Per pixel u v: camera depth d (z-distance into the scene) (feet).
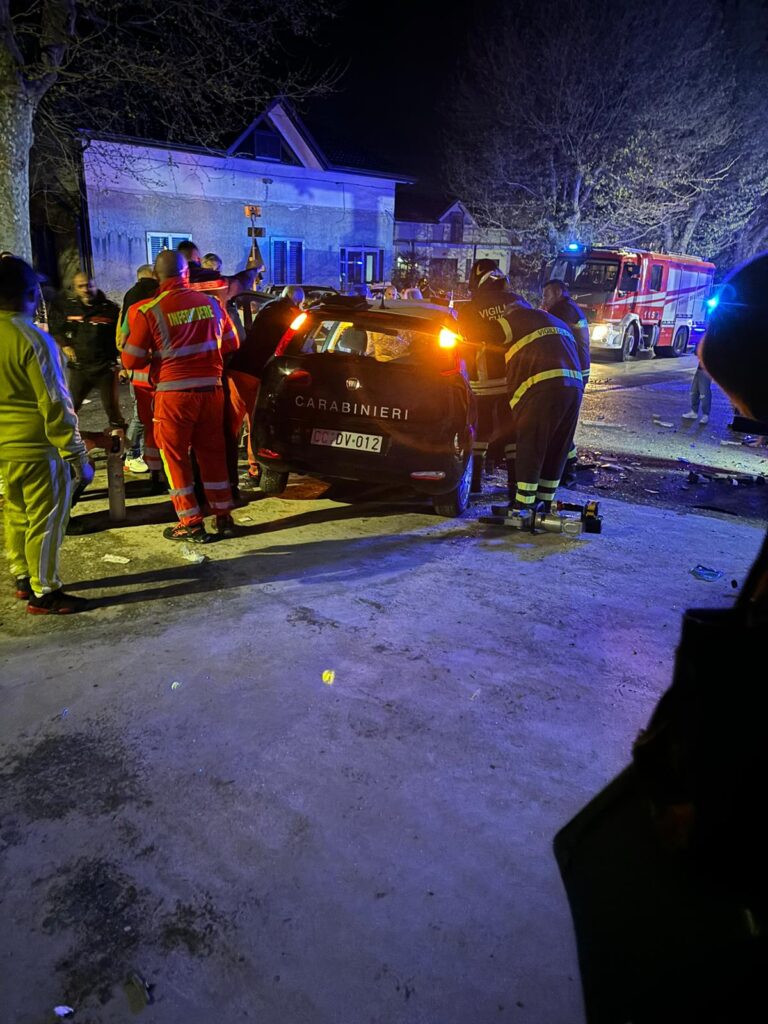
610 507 22.33
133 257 72.08
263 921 7.12
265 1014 6.24
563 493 23.81
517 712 10.77
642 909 2.89
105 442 18.01
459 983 6.55
